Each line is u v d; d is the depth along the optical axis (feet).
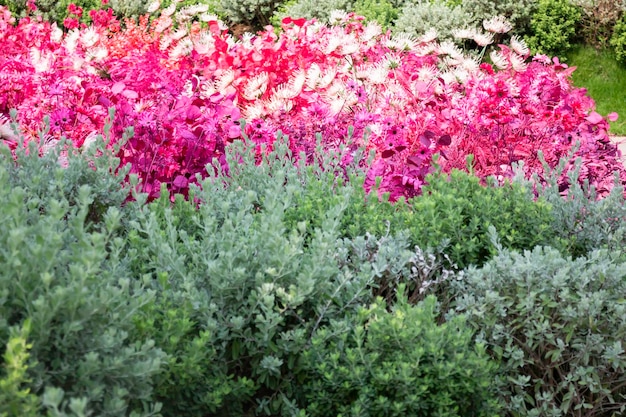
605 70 30.78
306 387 8.13
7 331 6.22
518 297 9.02
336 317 8.54
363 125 14.29
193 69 18.49
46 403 5.67
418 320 8.02
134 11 34.50
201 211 9.43
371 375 7.97
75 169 9.95
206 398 7.64
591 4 31.17
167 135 12.93
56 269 7.02
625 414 9.23
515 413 8.77
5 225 7.12
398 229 10.14
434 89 15.35
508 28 18.90
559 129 15.02
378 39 21.02
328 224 8.89
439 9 30.99
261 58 18.28
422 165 13.29
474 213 10.40
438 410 7.96
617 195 10.65
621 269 8.94
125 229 9.71
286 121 14.89
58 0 35.24
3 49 20.40
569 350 9.14
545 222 10.30
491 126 14.51
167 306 7.70
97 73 18.80
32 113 15.15
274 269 7.86
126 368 6.51
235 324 7.74
